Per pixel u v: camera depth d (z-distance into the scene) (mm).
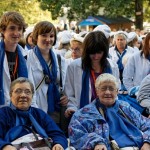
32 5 40156
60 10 30203
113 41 9625
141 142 4891
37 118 4836
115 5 27938
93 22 29125
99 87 4992
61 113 5504
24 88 4684
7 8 39344
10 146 4371
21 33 5004
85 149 4660
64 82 5547
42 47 5410
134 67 6691
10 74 5004
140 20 29609
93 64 5395
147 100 5688
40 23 5438
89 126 4859
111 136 4848
